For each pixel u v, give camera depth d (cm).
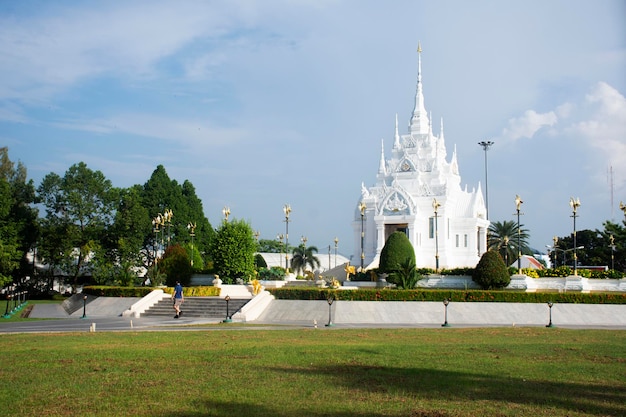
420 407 2230
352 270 9156
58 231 10919
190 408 2211
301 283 9175
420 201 11312
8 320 6281
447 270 8531
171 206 12912
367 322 6181
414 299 6638
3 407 2217
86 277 12675
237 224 8994
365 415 2125
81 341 4081
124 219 11075
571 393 2466
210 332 4816
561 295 6531
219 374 2816
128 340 4159
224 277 8862
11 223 10219
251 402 2295
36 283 11312
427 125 12588
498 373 2878
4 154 11525
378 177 12231
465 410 2192
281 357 3319
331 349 3662
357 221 11806
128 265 10112
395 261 8762
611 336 4612
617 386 2605
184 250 9206
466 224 11256
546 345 3938
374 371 2909
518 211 8419
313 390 2495
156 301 7238
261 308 6612
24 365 3027
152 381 2655
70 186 10900
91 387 2534
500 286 7794
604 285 7931
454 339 4341
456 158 12594
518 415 2131
